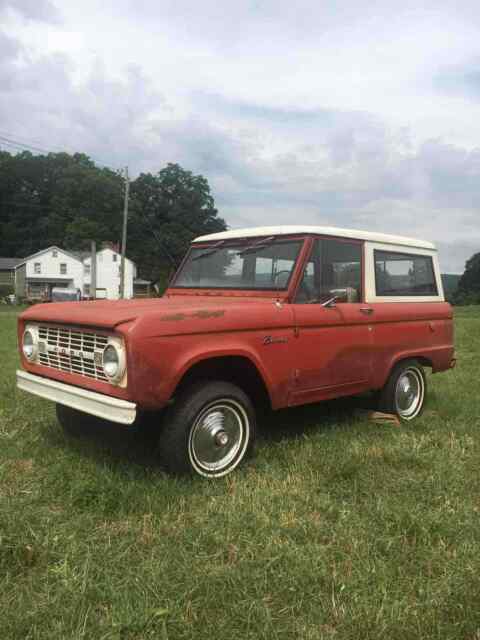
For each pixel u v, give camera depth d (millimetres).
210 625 2402
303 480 3961
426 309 5891
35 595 2594
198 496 3652
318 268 4762
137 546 3037
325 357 4691
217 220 80875
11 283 74625
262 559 2891
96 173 84500
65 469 4012
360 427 5320
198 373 4141
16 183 88812
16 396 6332
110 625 2373
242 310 4078
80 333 3941
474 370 9000
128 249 79125
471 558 2963
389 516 3387
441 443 4953
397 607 2516
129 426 5016
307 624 2426
